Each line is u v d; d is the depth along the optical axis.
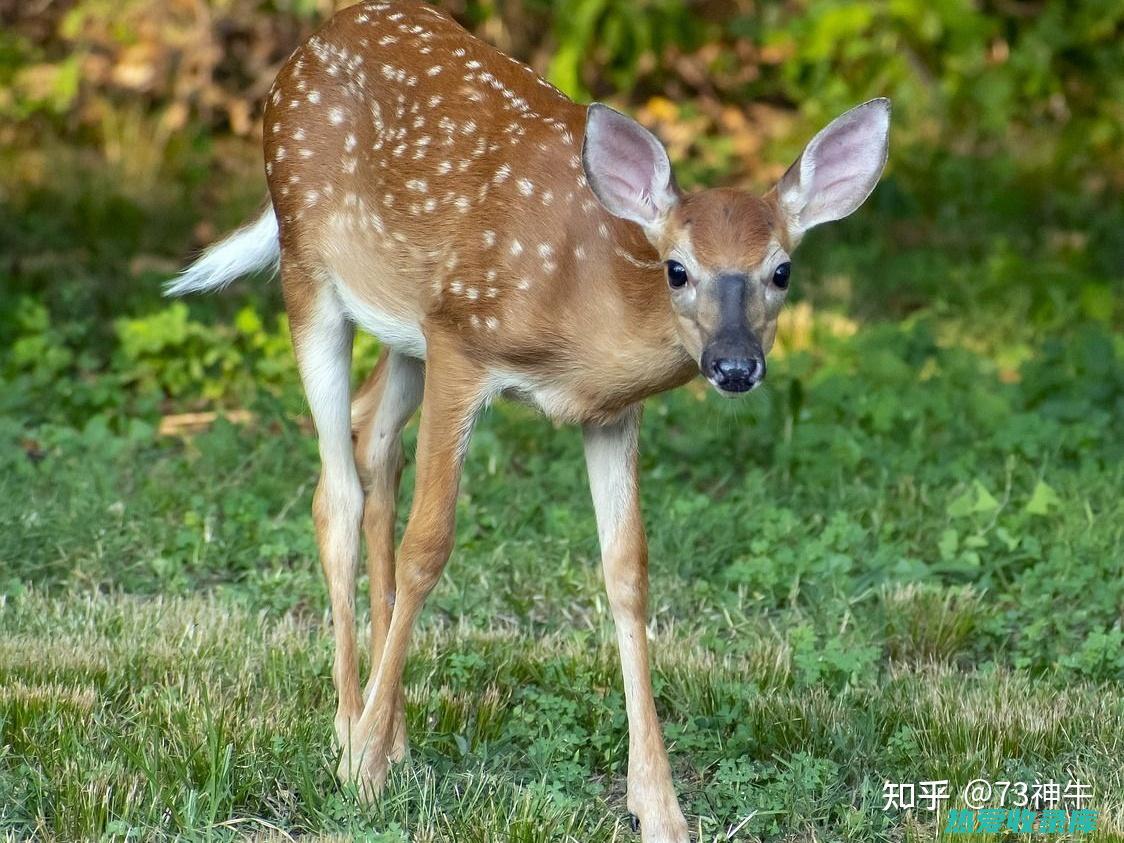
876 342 15.64
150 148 21.53
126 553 11.58
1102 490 12.71
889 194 20.69
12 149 21.45
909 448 13.58
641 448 13.62
